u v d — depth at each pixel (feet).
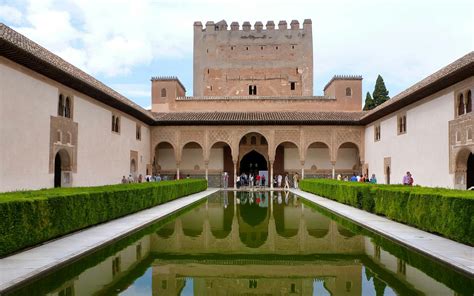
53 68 39.55
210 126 82.64
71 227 25.50
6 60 34.50
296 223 32.83
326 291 14.99
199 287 15.48
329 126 81.92
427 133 51.44
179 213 40.09
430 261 19.47
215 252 21.58
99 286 15.46
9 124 34.94
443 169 46.83
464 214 21.93
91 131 53.21
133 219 33.42
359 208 41.52
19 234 19.98
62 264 18.37
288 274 17.30
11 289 14.67
